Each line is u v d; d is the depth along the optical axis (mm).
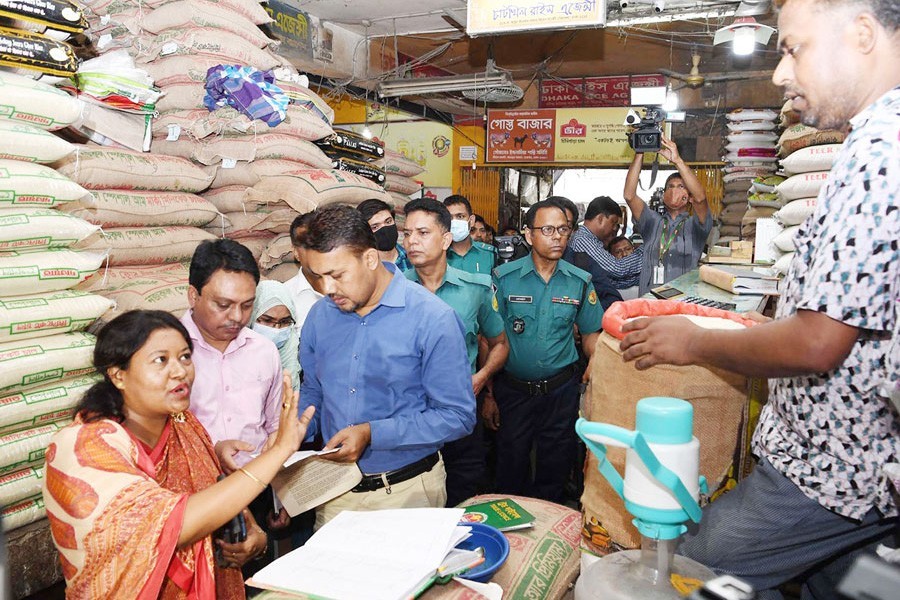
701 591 817
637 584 918
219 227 3266
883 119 911
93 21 3285
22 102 2092
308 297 2877
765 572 1163
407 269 3533
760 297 2137
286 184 3109
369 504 1944
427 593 1206
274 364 2191
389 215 3090
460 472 3137
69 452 1296
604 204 5008
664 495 861
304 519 2422
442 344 1870
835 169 951
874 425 1012
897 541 1076
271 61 3420
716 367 1114
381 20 6430
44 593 1961
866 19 941
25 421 1887
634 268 4930
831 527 1101
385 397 1916
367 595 1058
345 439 1781
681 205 4742
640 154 4625
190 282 1995
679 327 1078
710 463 1199
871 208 878
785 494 1099
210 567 1426
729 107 8398
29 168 2037
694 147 8562
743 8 3688
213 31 3217
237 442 1833
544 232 3098
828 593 1222
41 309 1953
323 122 3502
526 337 3268
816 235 971
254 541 1713
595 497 1297
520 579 1521
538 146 8656
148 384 1410
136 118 2900
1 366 1822
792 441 1096
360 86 7125
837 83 980
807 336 926
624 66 8477
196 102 3174
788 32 1008
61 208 2381
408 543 1221
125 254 2670
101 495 1239
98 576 1240
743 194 6297
